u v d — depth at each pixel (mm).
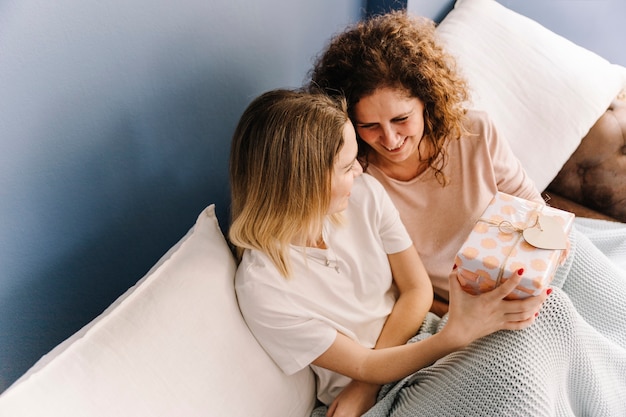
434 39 1163
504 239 861
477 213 1232
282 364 980
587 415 1029
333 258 1060
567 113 1465
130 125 1038
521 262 817
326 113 936
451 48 1460
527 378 866
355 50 1078
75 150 964
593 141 1497
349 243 1091
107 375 792
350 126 962
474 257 831
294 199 948
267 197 957
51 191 953
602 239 1378
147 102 1051
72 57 905
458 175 1251
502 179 1268
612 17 1908
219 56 1145
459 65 1444
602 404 999
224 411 870
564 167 1530
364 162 1281
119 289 1144
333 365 993
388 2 1504
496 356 886
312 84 1144
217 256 990
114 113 1002
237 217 1010
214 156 1236
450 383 918
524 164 1470
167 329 862
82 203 1010
